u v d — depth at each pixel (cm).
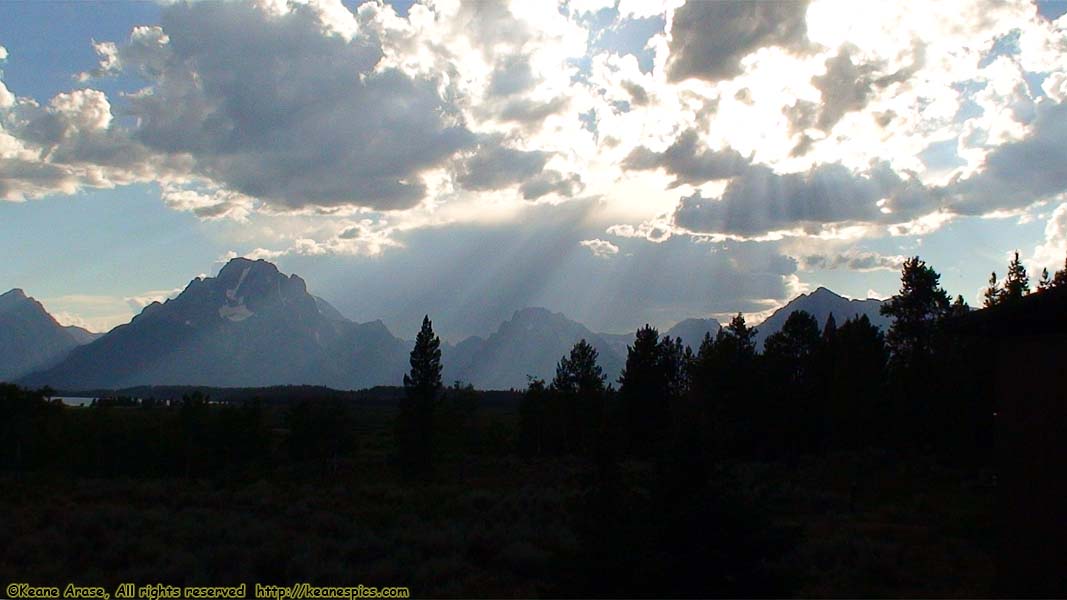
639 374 5381
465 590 1545
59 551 1820
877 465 4756
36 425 5359
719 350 5666
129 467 5475
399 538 2066
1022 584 1098
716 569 1130
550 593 1229
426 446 5069
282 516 2664
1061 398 1084
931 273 5075
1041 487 1095
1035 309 1113
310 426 5781
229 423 5747
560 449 6688
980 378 4162
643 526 1175
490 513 2731
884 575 1723
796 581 1203
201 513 2616
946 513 2928
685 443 1230
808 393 5775
